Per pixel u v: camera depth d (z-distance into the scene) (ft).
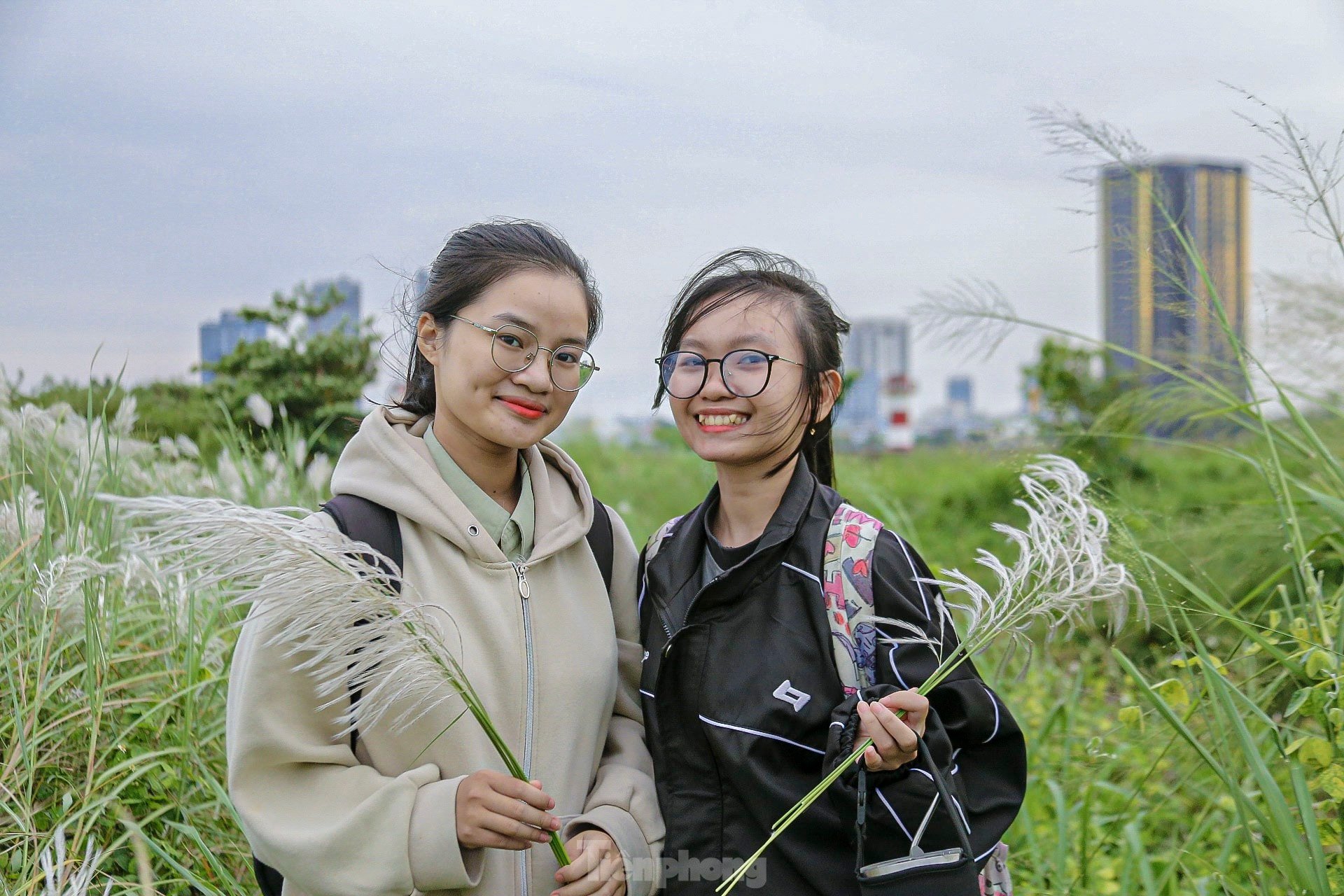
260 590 6.07
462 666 7.02
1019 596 6.95
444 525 7.23
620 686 8.24
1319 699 8.25
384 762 7.06
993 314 11.25
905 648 7.07
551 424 7.45
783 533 7.47
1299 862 7.57
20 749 9.06
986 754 7.27
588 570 7.98
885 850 6.86
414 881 6.50
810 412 7.96
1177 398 12.10
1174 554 10.69
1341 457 11.89
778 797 7.06
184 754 10.23
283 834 6.68
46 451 12.40
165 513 6.21
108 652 10.35
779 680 7.19
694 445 7.78
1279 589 10.03
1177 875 10.89
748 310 7.69
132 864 9.52
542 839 6.53
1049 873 11.09
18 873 8.88
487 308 7.22
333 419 21.77
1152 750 12.34
